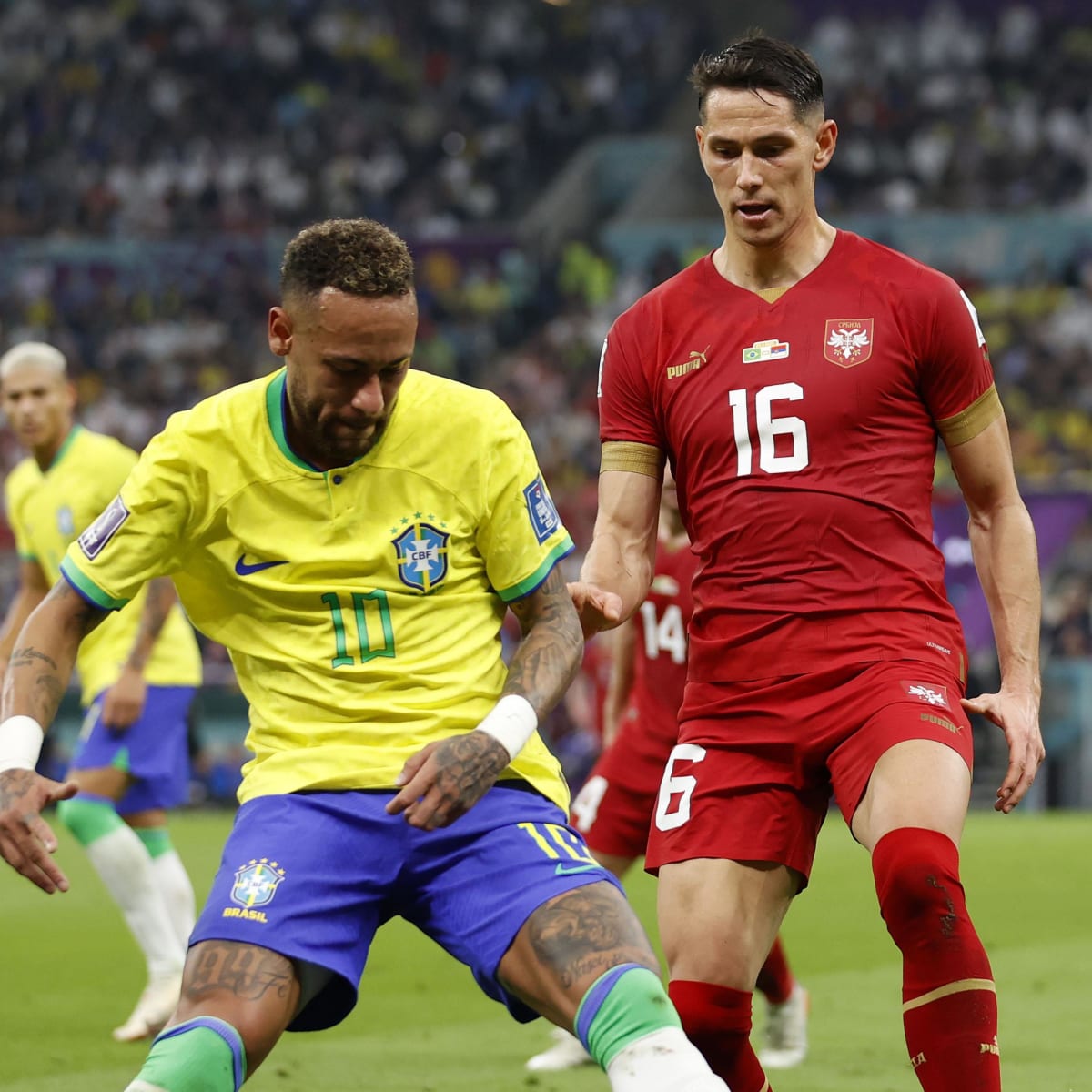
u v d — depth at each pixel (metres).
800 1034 21.55
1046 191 101.25
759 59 14.67
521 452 12.79
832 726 14.08
